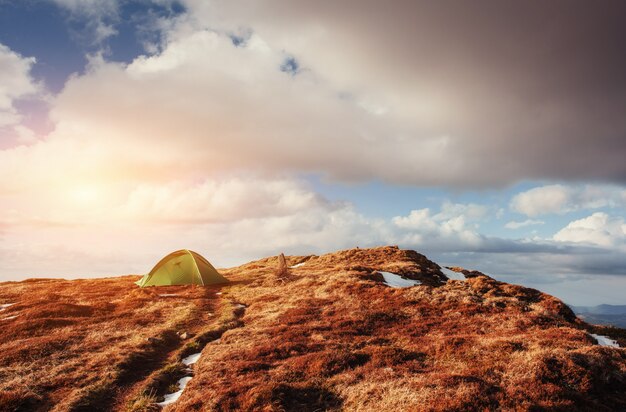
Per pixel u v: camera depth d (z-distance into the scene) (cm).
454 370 1534
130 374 1794
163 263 4522
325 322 2498
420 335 2198
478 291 3319
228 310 3083
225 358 1864
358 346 1981
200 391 1471
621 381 1413
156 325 2708
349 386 1459
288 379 1552
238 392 1420
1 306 3459
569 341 1797
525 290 3381
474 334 2100
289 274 4597
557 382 1358
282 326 2417
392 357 1734
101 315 2984
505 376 1405
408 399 1230
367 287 3381
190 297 3703
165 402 1488
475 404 1154
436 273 4678
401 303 2878
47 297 3678
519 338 1858
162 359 2052
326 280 3809
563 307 2922
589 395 1300
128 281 4928
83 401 1457
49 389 1597
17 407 1400
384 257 5728
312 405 1355
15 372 1762
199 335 2392
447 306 2775
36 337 2364
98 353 2059
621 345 2058
